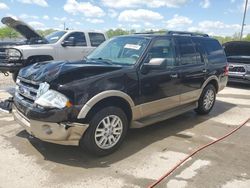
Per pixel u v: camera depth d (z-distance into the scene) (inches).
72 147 173.2
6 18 350.0
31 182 133.9
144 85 178.2
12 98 179.9
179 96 213.8
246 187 136.1
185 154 170.1
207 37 259.4
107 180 137.9
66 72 148.6
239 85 443.2
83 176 140.9
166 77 196.2
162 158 163.6
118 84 161.8
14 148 169.0
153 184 135.2
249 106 304.2
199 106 250.8
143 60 179.8
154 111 193.2
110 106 160.7
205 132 212.1
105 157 162.7
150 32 225.9
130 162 157.5
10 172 141.9
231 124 235.3
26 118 155.3
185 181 139.3
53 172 143.6
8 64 351.3
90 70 155.6
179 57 213.8
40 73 156.0
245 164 159.6
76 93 145.1
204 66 240.4
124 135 171.8
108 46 207.6
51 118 143.0
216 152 174.9
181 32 235.6
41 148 170.2
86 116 149.5
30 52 356.2
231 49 457.1
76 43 403.2
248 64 408.5
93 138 154.6
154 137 197.5
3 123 211.6
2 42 459.2
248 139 200.5
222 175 146.3
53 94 144.5
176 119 243.9
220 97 348.2
